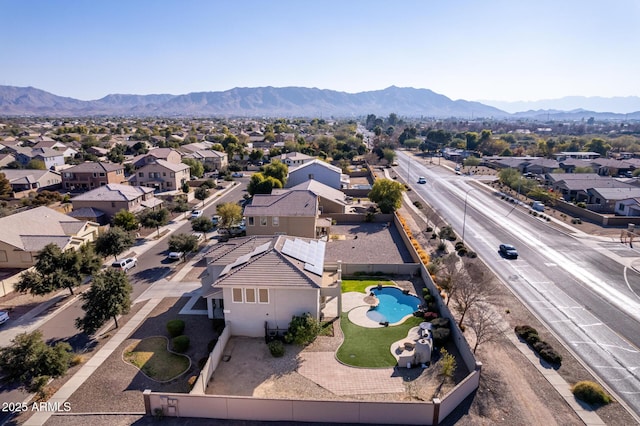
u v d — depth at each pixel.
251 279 27.22
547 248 47.16
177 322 28.73
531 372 23.89
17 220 44.00
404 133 184.50
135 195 62.09
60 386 23.14
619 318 30.56
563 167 98.12
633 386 22.88
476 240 50.19
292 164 103.12
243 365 24.81
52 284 33.03
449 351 25.92
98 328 28.12
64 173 79.31
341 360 25.17
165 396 20.27
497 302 32.97
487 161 116.94
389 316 30.98
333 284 30.92
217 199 76.38
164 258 45.09
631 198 62.69
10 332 29.56
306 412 19.84
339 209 62.81
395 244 50.09
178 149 117.69
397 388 22.47
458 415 20.23
